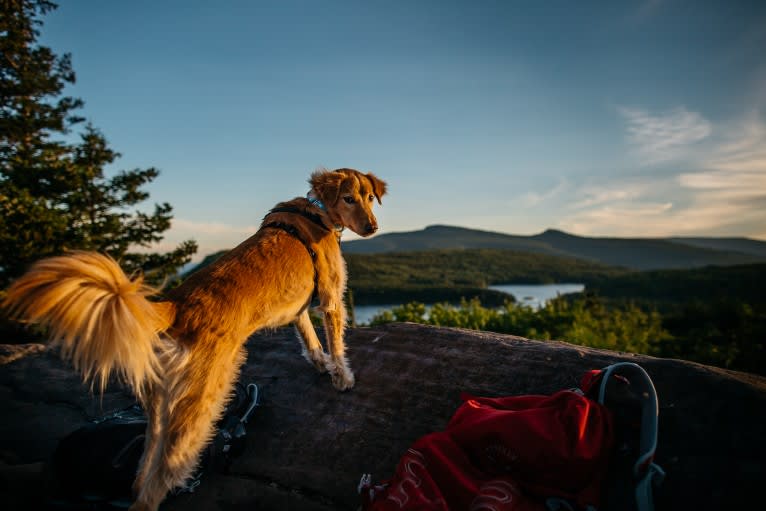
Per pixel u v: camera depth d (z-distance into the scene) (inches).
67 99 641.6
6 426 141.9
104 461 104.3
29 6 575.2
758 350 691.4
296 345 178.7
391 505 83.0
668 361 114.2
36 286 84.7
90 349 89.7
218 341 107.3
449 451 90.5
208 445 117.6
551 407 90.0
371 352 160.6
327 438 126.3
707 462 85.5
